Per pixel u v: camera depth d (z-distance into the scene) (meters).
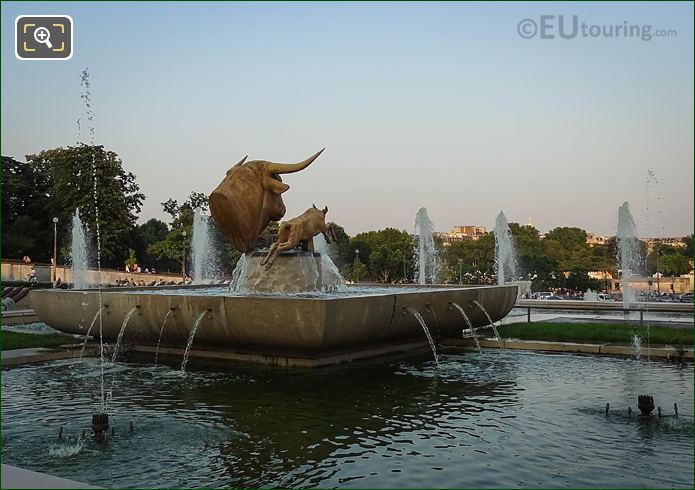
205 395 9.91
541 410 8.95
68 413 8.90
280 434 7.76
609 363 12.91
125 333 14.04
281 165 15.65
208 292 16.77
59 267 47.59
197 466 6.62
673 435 7.71
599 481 6.16
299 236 15.54
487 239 71.62
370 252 76.25
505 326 18.16
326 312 11.32
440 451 7.10
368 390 10.25
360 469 6.50
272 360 12.59
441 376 11.46
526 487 6.00
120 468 6.58
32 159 59.53
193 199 60.84
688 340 14.86
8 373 11.88
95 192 49.69
